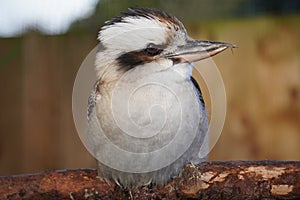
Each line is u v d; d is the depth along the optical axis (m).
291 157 23.61
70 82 25.64
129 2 24.55
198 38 24.56
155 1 24.70
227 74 24.20
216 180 14.78
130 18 15.56
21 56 26.06
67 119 25.66
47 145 25.81
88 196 15.17
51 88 25.86
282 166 14.57
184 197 15.05
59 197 15.13
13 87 26.19
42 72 25.91
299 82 23.62
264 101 23.89
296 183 14.52
